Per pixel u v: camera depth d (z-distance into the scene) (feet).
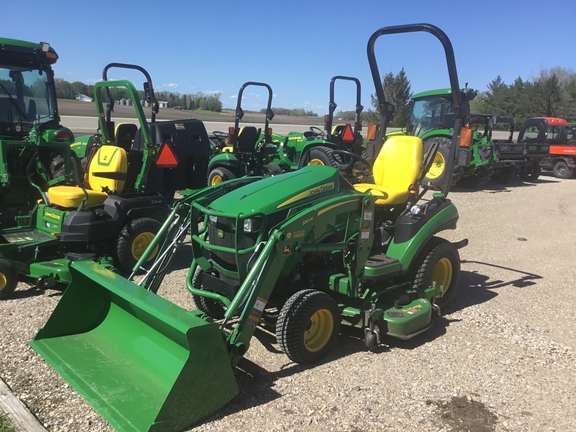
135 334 10.64
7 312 13.66
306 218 10.97
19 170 18.57
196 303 13.07
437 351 12.32
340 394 10.16
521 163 45.96
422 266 13.66
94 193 17.03
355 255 12.04
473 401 10.09
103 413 8.68
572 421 9.53
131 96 17.47
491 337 13.25
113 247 17.26
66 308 11.21
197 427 8.84
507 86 160.56
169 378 9.41
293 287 12.33
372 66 15.56
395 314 12.26
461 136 14.03
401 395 10.21
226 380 9.20
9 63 18.54
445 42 13.34
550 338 13.33
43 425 8.72
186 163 23.82
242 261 10.76
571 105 141.08
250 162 33.99
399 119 90.12
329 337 11.57
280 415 9.33
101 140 20.16
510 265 20.44
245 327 10.02
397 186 15.03
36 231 17.48
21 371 10.42
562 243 24.39
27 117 19.36
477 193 39.58
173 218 12.68
